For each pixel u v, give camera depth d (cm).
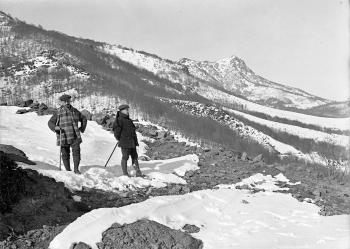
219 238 780
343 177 1365
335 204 1021
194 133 2581
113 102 3397
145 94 4666
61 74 4600
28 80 4450
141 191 1077
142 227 746
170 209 855
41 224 785
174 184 1169
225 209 924
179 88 10462
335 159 2959
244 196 1026
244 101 14325
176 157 1564
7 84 4378
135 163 1203
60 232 748
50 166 1130
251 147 3262
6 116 1881
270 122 7894
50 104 3641
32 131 1692
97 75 4934
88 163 1327
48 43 7462
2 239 720
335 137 6912
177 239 743
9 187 821
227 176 1268
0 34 7519
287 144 4884
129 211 807
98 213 784
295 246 730
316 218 895
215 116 4741
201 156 1517
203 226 828
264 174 1298
